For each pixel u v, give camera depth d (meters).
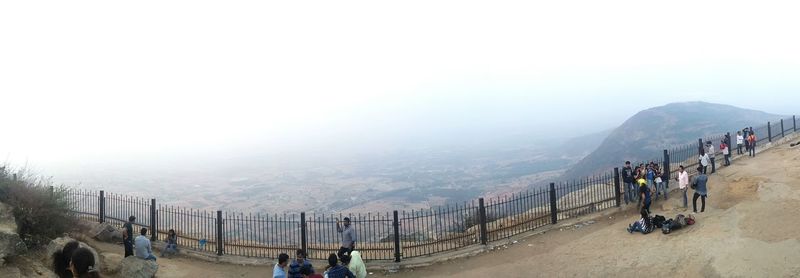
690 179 23.00
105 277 13.02
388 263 16.38
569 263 14.62
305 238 17.06
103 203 21.16
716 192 20.33
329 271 10.81
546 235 18.00
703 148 24.44
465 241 18.34
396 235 16.64
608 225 18.38
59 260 4.52
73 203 17.56
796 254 11.89
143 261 14.33
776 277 11.30
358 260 12.23
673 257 13.39
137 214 21.02
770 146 31.34
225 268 16.64
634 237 15.66
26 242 13.27
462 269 15.61
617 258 14.16
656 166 21.97
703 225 15.38
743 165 25.16
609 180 23.45
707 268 12.43
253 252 18.00
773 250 12.34
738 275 11.75
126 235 15.17
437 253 17.05
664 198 21.08
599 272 13.62
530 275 14.30
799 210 14.84
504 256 16.33
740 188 19.69
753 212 15.53
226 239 19.17
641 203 19.56
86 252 4.40
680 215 16.06
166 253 17.83
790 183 18.47
